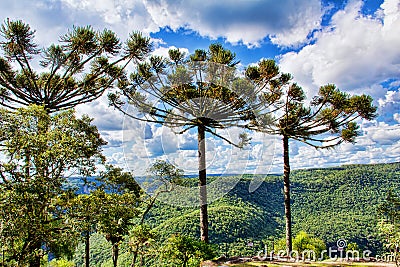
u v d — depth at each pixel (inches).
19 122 181.0
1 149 178.7
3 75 280.2
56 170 186.7
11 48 257.9
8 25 245.4
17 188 168.1
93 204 203.0
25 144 174.9
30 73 273.4
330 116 346.6
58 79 302.5
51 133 183.8
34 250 179.8
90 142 204.8
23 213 168.2
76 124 199.8
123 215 238.4
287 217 350.0
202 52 279.6
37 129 186.9
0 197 164.1
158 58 232.1
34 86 283.0
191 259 270.2
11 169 170.7
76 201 195.2
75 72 287.3
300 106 351.6
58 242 188.1
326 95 343.3
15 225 164.1
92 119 209.9
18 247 184.2
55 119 195.0
